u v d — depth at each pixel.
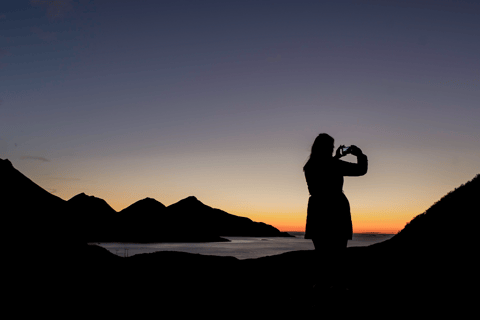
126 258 7.05
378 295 2.78
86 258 5.97
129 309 3.72
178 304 3.90
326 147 3.40
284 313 2.96
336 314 2.57
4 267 4.50
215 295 4.29
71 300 3.97
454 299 2.32
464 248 2.88
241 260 6.96
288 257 6.84
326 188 3.21
